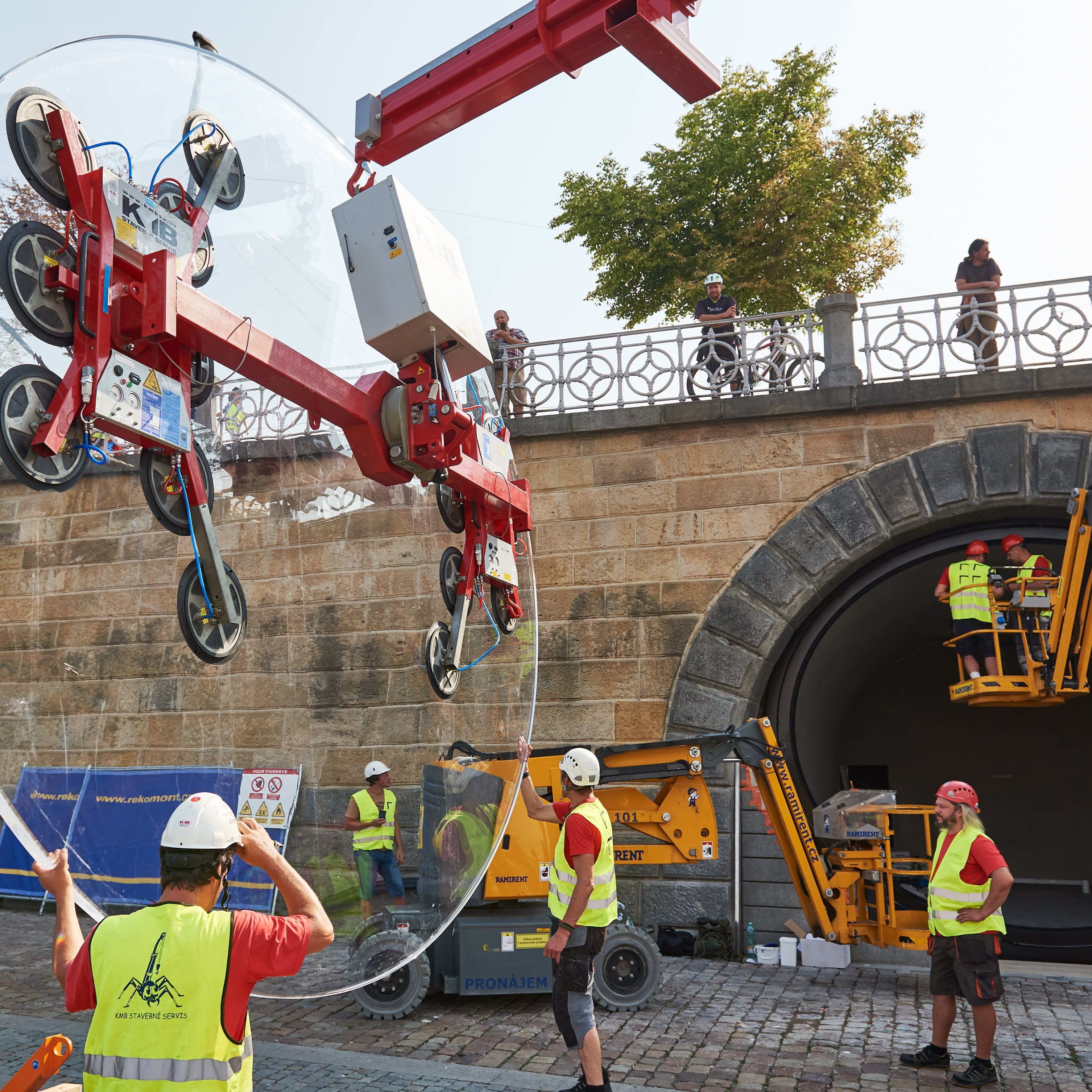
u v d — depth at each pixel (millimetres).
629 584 11234
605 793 9016
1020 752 18469
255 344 2428
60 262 2068
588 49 3830
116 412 2082
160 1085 2148
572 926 5031
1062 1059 6387
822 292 22062
